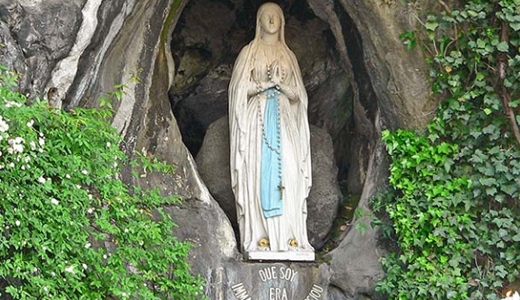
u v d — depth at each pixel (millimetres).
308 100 12734
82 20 9562
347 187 12352
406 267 10797
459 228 10492
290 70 11438
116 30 10258
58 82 9750
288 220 11008
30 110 8930
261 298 10781
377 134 11477
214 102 12797
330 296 11047
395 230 10820
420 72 10859
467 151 10617
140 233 9633
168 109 11258
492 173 10469
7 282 9250
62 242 9000
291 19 12555
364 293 11055
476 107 10664
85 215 9516
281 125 11188
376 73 11172
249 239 10961
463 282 10438
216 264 10852
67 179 9203
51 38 9469
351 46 11773
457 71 10727
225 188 11648
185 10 12336
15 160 8797
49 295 8883
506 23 10438
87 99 10289
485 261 10531
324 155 11906
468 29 10625
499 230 10398
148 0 10625
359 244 11148
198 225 10984
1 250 8812
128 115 10797
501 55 10516
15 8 9273
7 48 9219
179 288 9930
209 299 10602
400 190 10992
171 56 11484
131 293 9492
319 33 12531
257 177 11023
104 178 9492
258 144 11086
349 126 12531
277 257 10875
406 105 10945
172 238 10008
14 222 8766
